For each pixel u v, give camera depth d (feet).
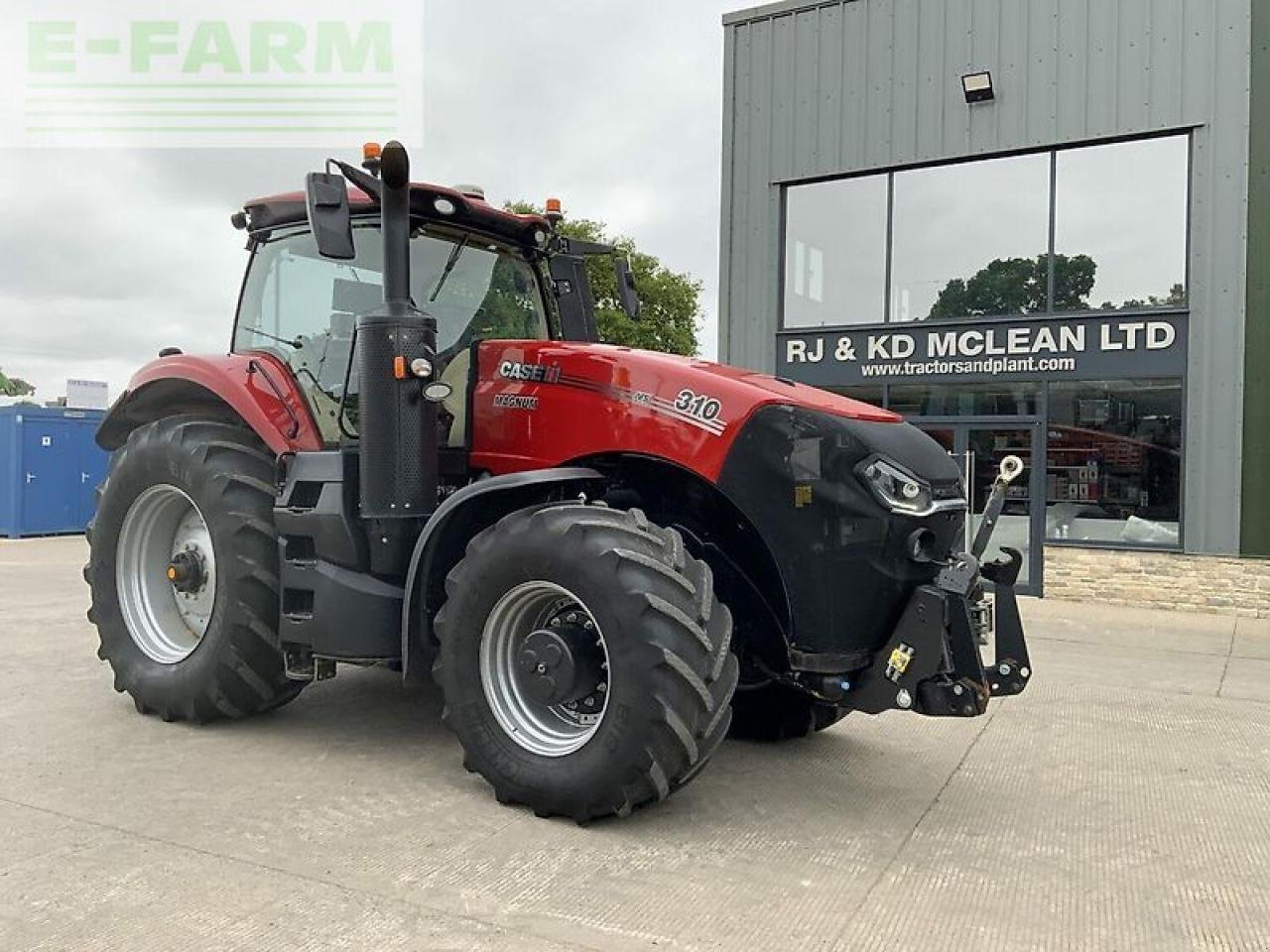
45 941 9.04
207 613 16.43
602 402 13.61
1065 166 34.55
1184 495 32.35
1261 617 30.91
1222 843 12.12
